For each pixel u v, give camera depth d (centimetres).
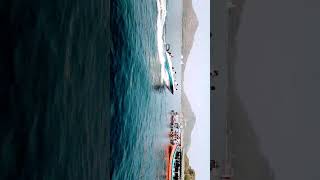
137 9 2077
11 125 756
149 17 2345
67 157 964
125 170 1817
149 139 2255
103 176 1246
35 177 823
